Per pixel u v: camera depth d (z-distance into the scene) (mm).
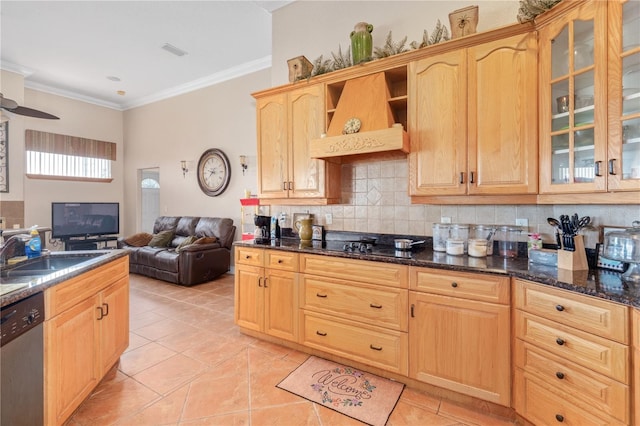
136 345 2660
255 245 2723
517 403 1695
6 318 1270
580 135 1702
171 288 4383
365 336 2184
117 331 2201
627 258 1550
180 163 5848
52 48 4238
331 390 2029
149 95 6137
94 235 5930
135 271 5059
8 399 1282
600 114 1577
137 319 3252
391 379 2146
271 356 2475
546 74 1834
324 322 2367
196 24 3711
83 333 1785
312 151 2527
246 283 2793
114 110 6617
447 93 2156
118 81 5426
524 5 1870
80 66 4809
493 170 2012
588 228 1910
